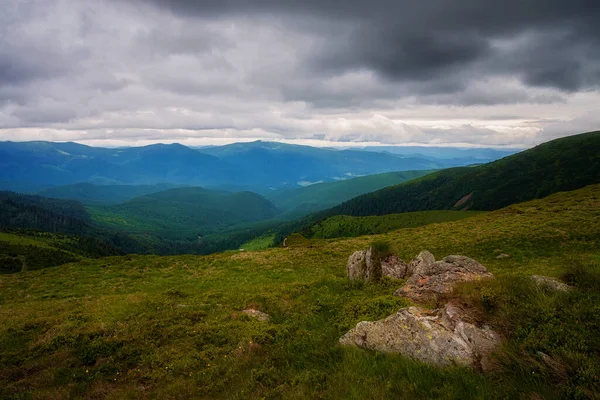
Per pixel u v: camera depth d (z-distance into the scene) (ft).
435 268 53.98
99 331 52.11
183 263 136.77
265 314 59.36
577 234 118.52
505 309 32.01
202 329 51.29
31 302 88.63
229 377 36.88
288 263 130.21
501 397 23.21
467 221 191.21
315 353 38.09
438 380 27.07
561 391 22.15
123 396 34.53
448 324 33.68
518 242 122.72
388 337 35.65
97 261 139.54
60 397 35.06
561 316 28.48
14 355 46.19
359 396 26.76
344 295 63.57
